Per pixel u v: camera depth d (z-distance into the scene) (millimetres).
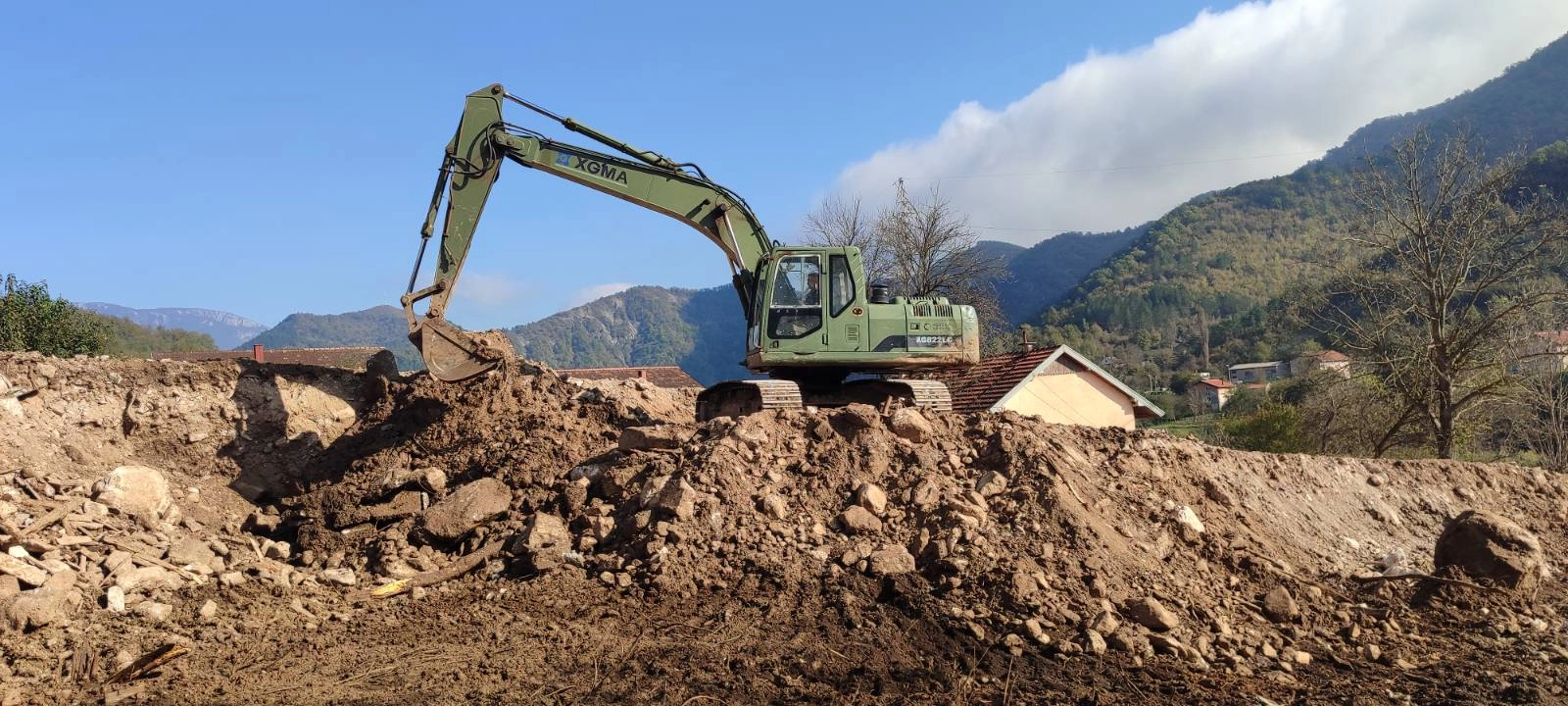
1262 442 26578
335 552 9438
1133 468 10344
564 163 12570
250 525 10484
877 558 8148
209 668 6484
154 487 9492
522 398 11945
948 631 7211
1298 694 6645
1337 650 7734
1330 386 26109
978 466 9594
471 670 6461
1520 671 7285
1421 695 6707
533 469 10289
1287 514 11320
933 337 12297
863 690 6176
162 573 8031
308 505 10531
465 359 12031
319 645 6980
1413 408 23219
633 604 7793
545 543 8875
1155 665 6984
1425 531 12609
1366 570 10211
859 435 9820
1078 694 6285
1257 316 73188
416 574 8867
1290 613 8211
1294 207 103250
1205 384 56594
